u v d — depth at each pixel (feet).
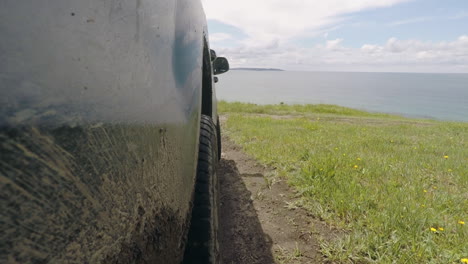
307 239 8.18
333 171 12.16
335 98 477.77
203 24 6.56
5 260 1.19
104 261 1.77
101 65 1.85
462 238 7.94
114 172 1.89
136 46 2.39
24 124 1.26
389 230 8.23
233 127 26.71
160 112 2.73
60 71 1.50
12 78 1.24
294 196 10.93
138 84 2.34
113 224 1.88
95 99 1.75
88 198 1.64
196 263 3.45
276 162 14.92
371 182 12.23
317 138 21.99
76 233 1.55
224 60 12.14
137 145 2.21
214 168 4.83
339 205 9.53
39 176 1.33
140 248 2.20
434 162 15.79
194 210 3.86
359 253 7.43
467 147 21.95
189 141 3.67
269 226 8.89
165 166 2.75
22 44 1.31
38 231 1.33
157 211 2.52
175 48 3.64
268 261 7.27
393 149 19.25
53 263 1.40
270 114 49.70
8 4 1.29
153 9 2.98
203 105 7.10
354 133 26.81
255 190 11.64
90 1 1.83
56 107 1.44
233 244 7.97
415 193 11.07
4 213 1.18
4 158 1.17
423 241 7.69
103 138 1.78
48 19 1.48
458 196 10.93
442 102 489.26
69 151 1.51
